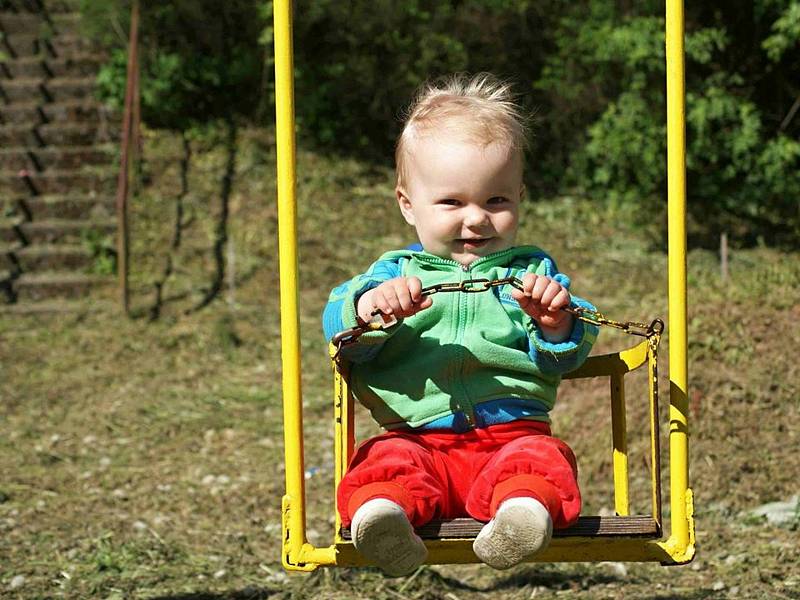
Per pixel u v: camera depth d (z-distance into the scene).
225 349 12.12
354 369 4.21
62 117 15.95
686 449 3.90
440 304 4.11
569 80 16.50
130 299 13.20
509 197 4.10
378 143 17.09
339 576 6.65
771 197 15.24
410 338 4.11
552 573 6.80
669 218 3.94
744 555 6.91
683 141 3.92
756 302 10.37
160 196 15.02
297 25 16.97
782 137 14.45
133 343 12.20
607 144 14.77
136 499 8.48
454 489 3.99
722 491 7.96
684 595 6.33
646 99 15.05
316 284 13.65
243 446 9.79
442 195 4.07
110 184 15.03
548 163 16.94
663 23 14.38
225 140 16.23
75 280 13.41
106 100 16.14
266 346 12.23
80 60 16.64
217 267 13.84
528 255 4.25
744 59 15.11
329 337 4.05
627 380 9.27
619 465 4.37
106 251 13.87
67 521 7.96
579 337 3.92
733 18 14.99
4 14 17.25
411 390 4.09
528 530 3.48
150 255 13.98
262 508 8.33
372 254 14.36
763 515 7.61
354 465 3.96
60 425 10.25
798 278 11.60
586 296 13.29
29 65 16.53
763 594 6.25
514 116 4.21
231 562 7.16
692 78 14.72
